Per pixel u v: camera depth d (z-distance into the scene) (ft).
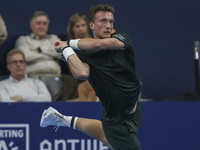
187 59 59.21
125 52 30.30
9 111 46.34
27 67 55.11
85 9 59.72
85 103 47.26
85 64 30.50
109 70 30.22
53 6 58.75
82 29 56.54
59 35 58.39
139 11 59.52
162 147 47.55
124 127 31.81
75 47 29.89
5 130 46.19
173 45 59.67
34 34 56.65
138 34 59.47
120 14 59.21
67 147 47.03
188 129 47.80
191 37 60.08
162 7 59.77
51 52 56.49
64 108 46.96
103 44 28.58
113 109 31.42
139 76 58.54
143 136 47.37
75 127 36.63
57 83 54.44
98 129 35.65
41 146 46.60
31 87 53.88
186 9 60.13
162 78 58.70
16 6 58.03
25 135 46.44
